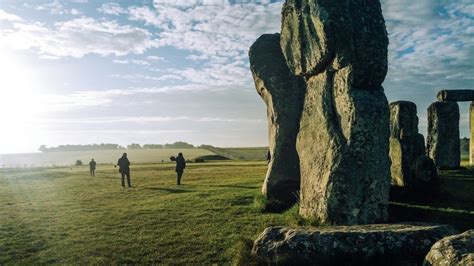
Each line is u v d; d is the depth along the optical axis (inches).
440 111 1142.3
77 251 552.1
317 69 624.7
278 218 671.8
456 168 1059.3
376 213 553.6
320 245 422.6
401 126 788.0
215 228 645.3
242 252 460.1
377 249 415.5
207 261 500.1
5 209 901.8
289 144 800.3
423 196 712.4
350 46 568.1
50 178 1711.4
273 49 841.5
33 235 645.3
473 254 314.0
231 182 1234.0
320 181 597.9
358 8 581.9
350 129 563.8
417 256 410.3
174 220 714.2
